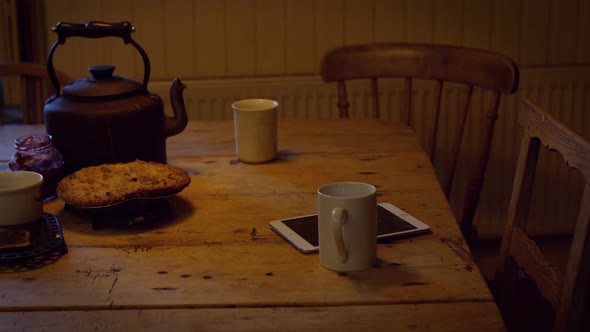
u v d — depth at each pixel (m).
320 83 2.49
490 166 2.56
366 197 0.91
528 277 1.16
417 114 2.50
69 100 1.21
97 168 1.17
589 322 1.06
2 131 1.71
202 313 0.84
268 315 0.83
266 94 2.50
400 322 0.81
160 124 1.28
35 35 2.45
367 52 1.94
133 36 2.43
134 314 0.84
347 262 0.93
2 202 1.01
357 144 1.57
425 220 1.11
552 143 1.08
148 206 1.11
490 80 1.74
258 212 1.16
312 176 1.35
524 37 2.48
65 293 0.89
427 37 2.48
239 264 0.96
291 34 2.46
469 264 0.95
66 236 1.07
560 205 2.62
